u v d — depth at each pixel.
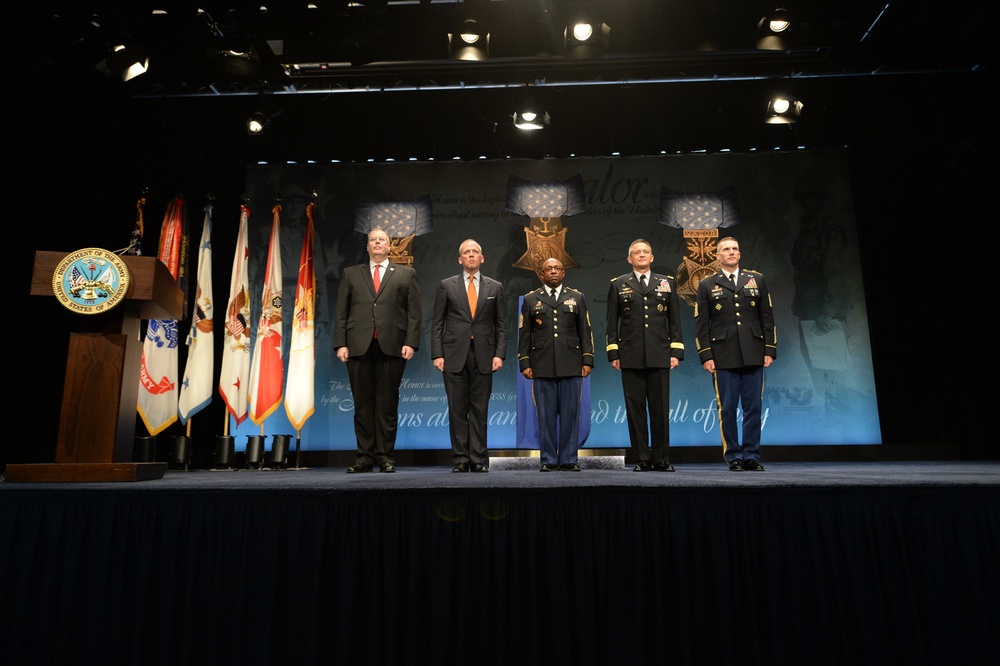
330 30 6.06
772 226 7.76
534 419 6.11
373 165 7.97
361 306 5.00
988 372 7.48
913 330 7.64
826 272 7.66
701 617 2.62
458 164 7.93
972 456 7.42
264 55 6.39
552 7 5.86
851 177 7.80
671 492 2.70
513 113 7.25
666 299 5.01
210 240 7.23
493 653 2.60
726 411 4.94
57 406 7.30
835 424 7.42
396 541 2.67
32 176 6.83
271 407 6.87
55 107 6.84
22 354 7.03
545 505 2.71
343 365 7.61
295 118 7.58
